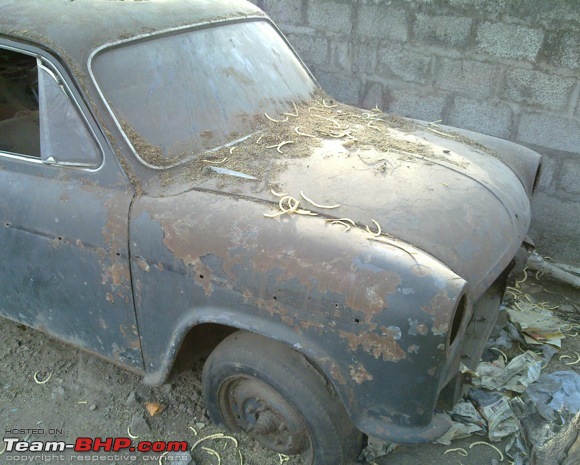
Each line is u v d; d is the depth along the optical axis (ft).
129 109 8.18
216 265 7.13
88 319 8.68
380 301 6.37
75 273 8.37
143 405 9.69
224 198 7.61
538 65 12.92
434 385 6.53
